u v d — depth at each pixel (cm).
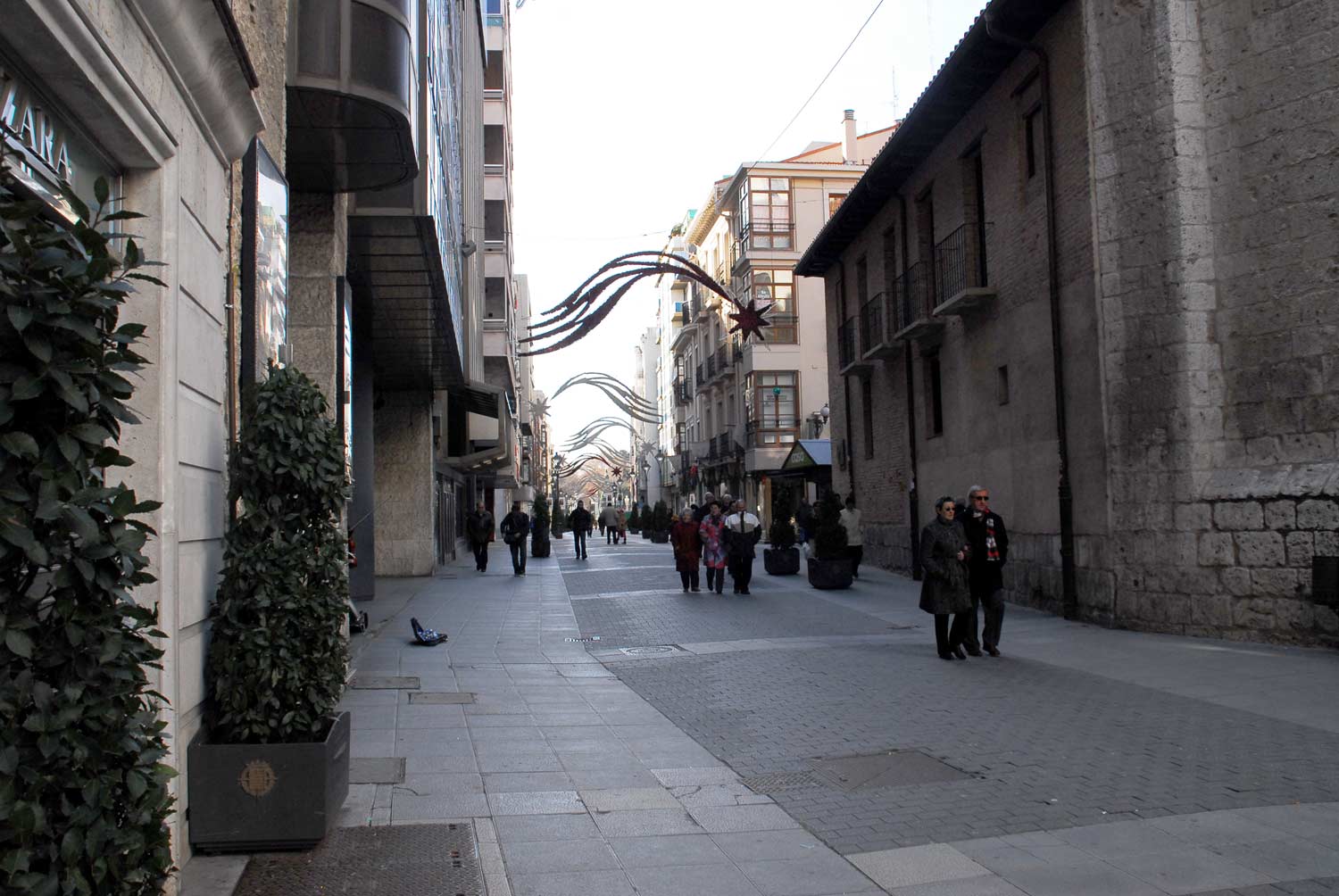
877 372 2411
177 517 440
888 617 1488
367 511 1777
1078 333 1370
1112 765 627
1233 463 1174
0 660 236
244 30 629
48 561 246
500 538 5997
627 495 11494
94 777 262
